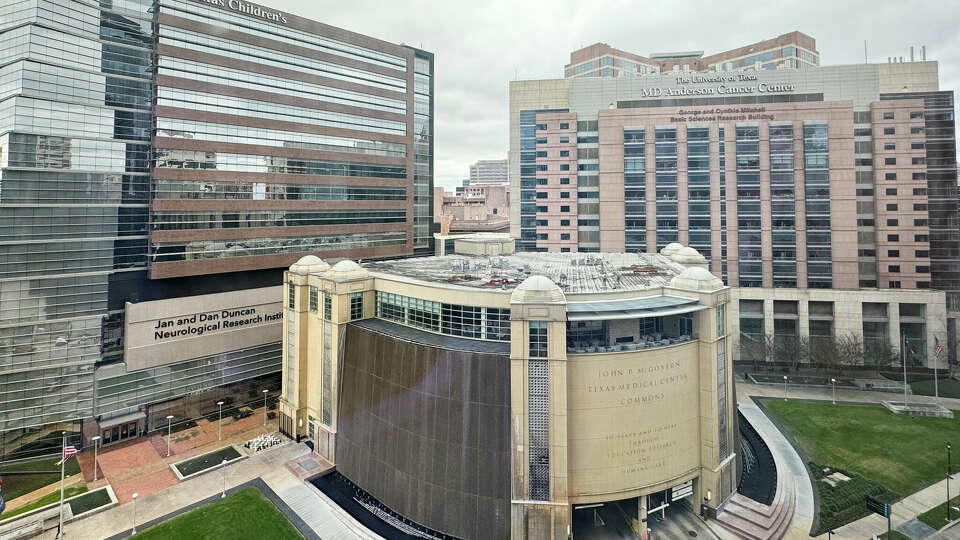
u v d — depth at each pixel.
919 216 87.56
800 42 129.25
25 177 52.22
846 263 87.81
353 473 48.56
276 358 72.31
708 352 43.06
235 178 67.44
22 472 51.25
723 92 94.06
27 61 51.88
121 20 58.56
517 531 37.53
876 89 90.31
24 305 52.56
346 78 80.94
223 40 66.44
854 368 84.81
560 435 37.19
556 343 37.12
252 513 43.53
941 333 83.19
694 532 41.12
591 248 102.62
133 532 40.91
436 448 41.16
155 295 61.44
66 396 54.91
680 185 95.19
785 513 43.28
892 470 51.69
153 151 60.38
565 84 105.06
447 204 176.12
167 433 60.41
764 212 91.19
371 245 85.19
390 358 45.31
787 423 64.31
